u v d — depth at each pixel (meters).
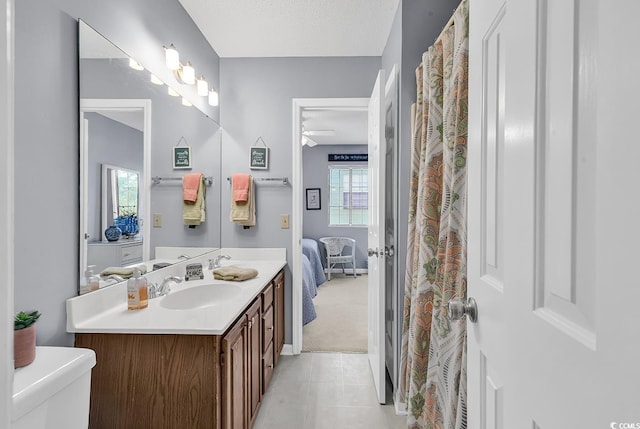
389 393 2.18
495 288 0.71
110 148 1.47
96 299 1.36
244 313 1.62
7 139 0.39
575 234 0.45
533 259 0.55
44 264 1.11
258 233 2.80
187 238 2.27
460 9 1.29
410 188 1.81
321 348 2.85
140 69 1.69
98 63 1.37
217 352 1.26
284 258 2.78
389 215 2.44
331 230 6.18
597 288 0.40
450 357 1.30
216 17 2.25
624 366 0.36
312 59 2.76
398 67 2.04
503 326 0.67
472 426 0.85
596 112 0.41
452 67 1.41
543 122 0.53
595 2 0.41
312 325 3.39
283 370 2.46
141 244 1.75
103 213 1.42
